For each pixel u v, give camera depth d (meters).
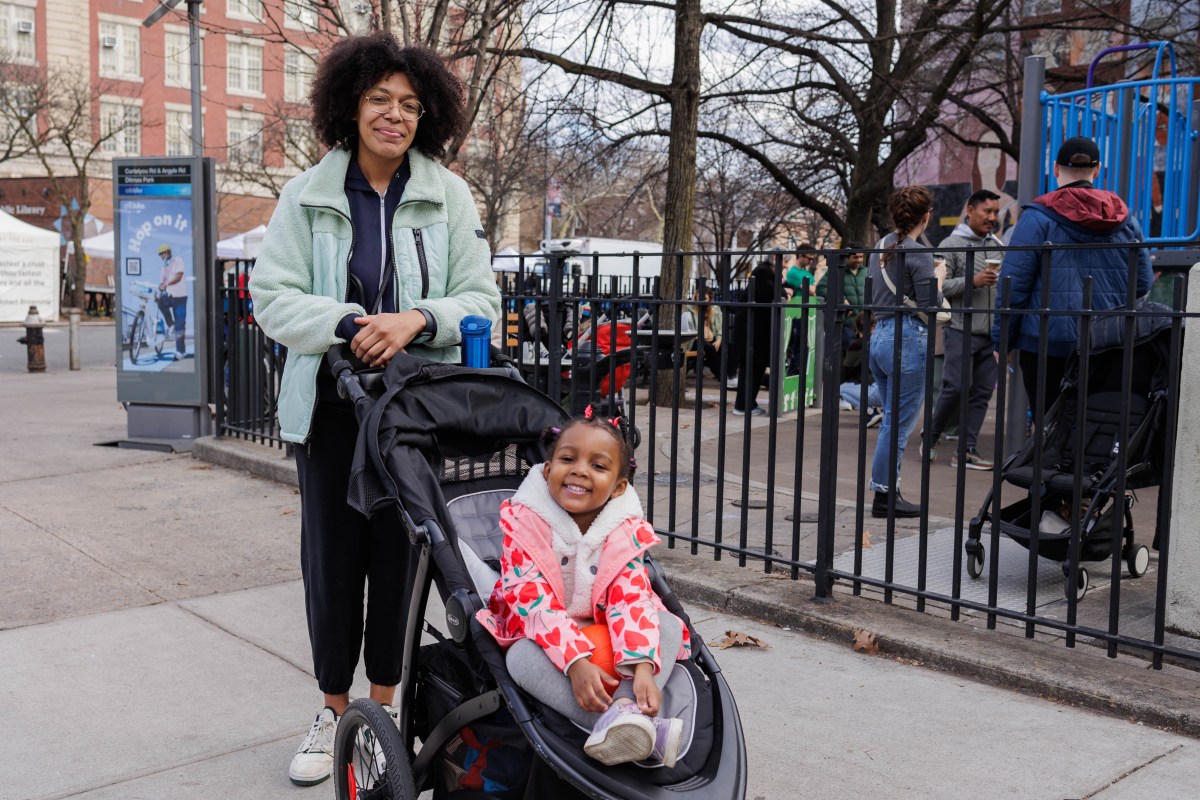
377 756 2.86
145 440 9.38
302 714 3.98
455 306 3.30
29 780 3.43
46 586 5.43
